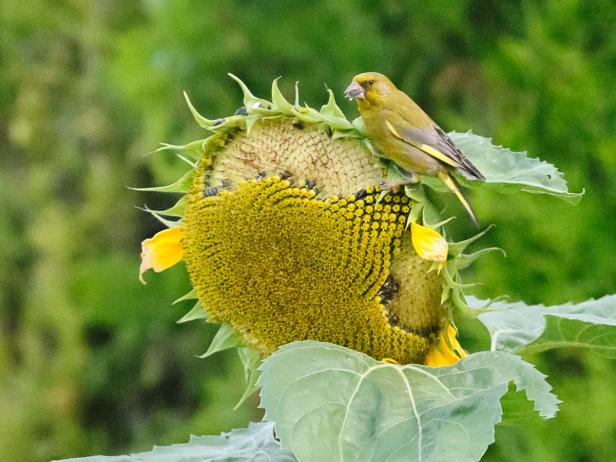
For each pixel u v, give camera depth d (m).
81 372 19.31
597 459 10.95
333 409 4.18
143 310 18.22
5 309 20.80
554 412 4.17
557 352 11.22
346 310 4.89
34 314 19.78
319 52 14.99
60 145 20.89
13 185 21.11
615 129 11.20
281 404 4.18
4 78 21.38
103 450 19.41
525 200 10.98
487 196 11.06
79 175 20.81
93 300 18.44
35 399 19.50
